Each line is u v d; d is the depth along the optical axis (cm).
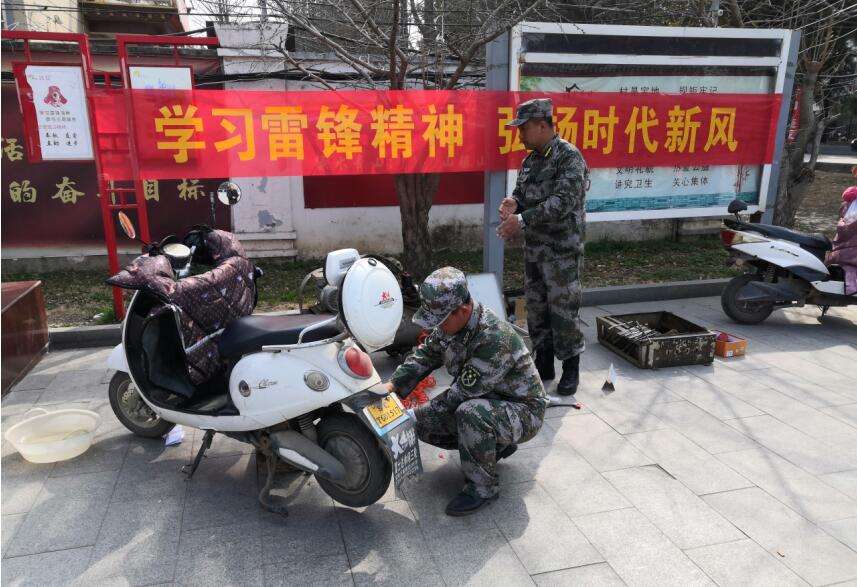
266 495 273
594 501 283
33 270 722
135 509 280
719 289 632
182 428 358
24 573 238
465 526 266
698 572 237
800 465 312
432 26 624
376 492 263
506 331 275
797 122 776
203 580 235
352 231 782
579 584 231
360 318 246
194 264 349
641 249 832
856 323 539
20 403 390
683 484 296
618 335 461
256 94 491
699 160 574
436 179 629
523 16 498
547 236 384
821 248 518
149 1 1429
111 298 622
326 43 560
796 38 561
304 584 232
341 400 254
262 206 751
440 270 264
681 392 399
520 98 516
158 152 489
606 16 808
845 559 243
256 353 271
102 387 416
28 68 461
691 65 545
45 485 299
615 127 544
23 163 695
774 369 436
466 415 270
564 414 371
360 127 509
